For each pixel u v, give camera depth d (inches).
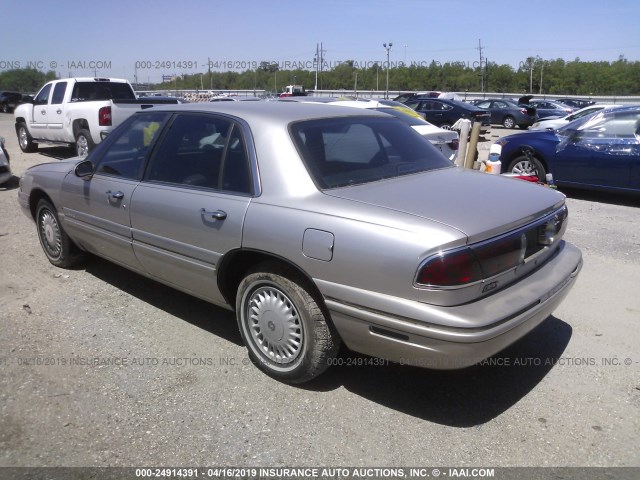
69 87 502.9
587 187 343.0
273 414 123.9
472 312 107.7
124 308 177.6
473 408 126.5
